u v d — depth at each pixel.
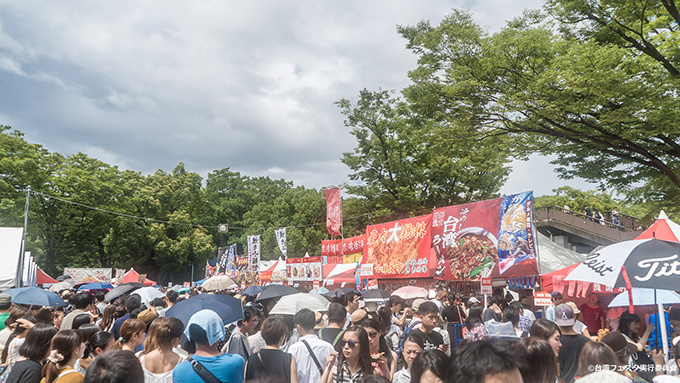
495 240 12.90
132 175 56.09
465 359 1.67
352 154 35.22
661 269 4.14
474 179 31.47
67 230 42.84
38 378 4.10
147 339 4.36
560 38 15.52
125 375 2.54
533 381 2.46
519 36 15.05
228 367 3.64
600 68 13.59
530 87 14.38
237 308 6.21
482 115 16.88
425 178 32.41
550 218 22.73
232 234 66.00
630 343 5.17
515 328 6.98
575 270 4.81
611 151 16.20
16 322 5.52
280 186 76.06
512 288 12.59
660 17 15.74
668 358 5.02
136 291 10.84
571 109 13.86
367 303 8.56
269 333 4.24
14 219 36.47
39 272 25.88
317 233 53.00
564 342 4.62
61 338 3.92
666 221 8.01
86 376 2.55
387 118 33.47
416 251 16.75
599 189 17.55
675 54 14.46
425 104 17.77
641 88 13.77
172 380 3.70
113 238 50.31
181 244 52.88
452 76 16.73
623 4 14.38
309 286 23.16
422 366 2.90
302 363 4.46
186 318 5.80
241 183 74.38
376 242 19.20
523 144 17.38
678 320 5.91
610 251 4.66
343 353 4.25
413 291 10.54
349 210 38.31
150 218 53.62
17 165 37.81
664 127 13.16
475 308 6.97
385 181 33.34
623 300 6.08
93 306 9.14
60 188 41.50
